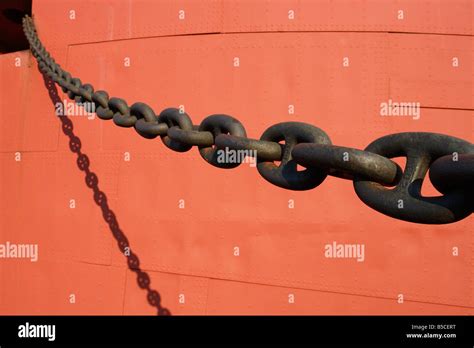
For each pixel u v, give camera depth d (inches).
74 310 150.1
